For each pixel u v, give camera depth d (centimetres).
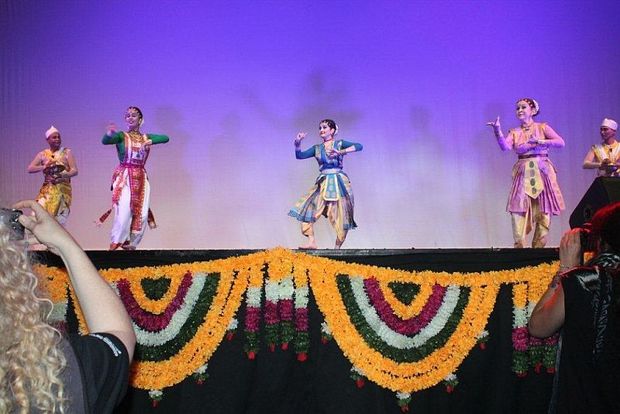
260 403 288
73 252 117
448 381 288
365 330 288
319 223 702
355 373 287
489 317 298
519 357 291
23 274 99
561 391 196
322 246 697
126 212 470
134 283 294
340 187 450
